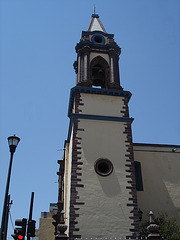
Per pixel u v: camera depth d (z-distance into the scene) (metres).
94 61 28.28
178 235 19.16
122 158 22.39
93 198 20.39
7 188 14.33
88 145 22.48
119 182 21.33
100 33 30.30
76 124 23.20
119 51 29.81
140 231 21.16
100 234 19.20
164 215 23.06
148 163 25.67
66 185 26.42
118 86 26.59
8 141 15.77
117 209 20.23
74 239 18.80
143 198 23.97
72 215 19.61
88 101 24.81
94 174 21.33
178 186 25.00
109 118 23.95
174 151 26.55
